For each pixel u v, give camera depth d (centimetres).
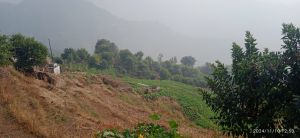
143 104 4678
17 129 1847
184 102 5425
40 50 3931
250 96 838
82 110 3064
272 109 822
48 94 3045
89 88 4397
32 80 3359
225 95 891
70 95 3472
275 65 827
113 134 1022
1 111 2059
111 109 3531
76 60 9750
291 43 834
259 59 850
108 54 11056
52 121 2320
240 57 916
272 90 800
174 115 4462
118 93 4769
